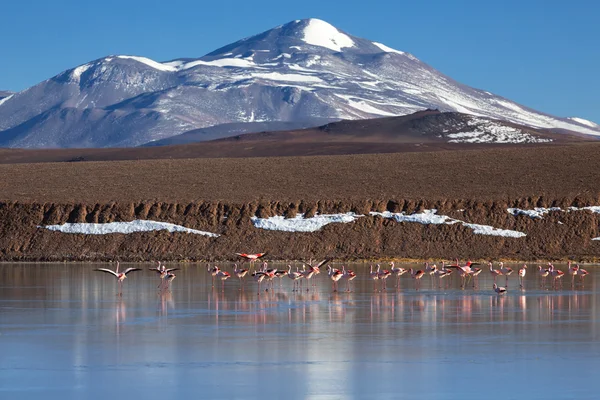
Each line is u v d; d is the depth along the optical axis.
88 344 46.97
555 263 105.69
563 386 37.00
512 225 120.81
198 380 38.22
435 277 90.19
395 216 122.62
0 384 37.59
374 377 38.72
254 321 55.38
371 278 87.19
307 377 38.75
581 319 55.84
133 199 131.00
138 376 39.03
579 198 125.38
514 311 60.12
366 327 52.66
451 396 35.47
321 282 84.06
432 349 45.19
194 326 53.31
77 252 117.50
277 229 120.81
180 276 90.25
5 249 119.38
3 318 57.22
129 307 63.12
